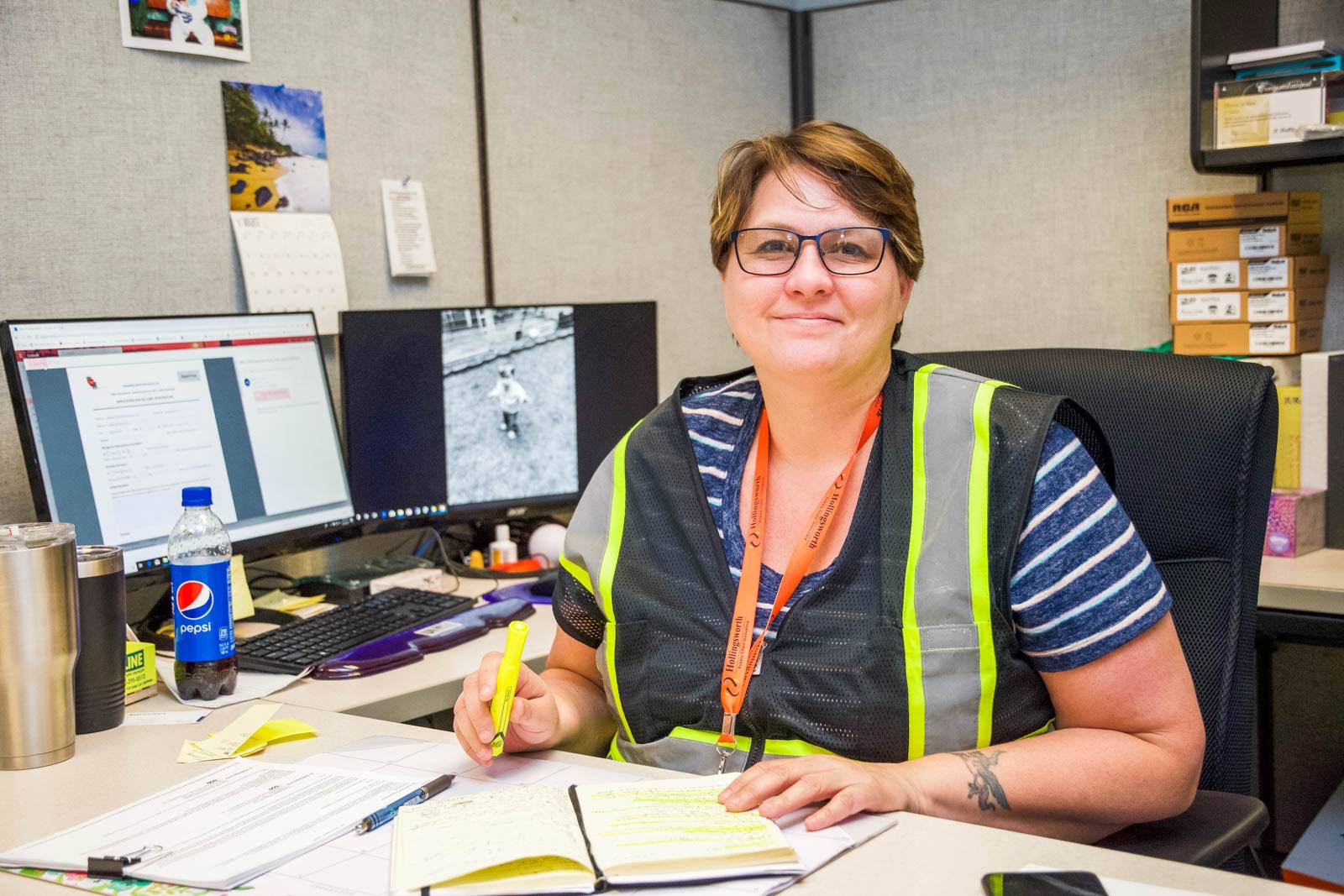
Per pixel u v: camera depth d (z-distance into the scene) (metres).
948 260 2.53
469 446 1.87
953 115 2.48
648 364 2.05
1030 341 2.44
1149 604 0.95
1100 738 0.95
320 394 1.72
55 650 1.00
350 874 0.76
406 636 1.45
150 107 1.63
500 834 0.77
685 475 1.11
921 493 1.01
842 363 1.01
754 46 2.54
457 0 1.99
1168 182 2.24
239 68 1.73
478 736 0.96
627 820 0.81
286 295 1.77
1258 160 1.94
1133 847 0.95
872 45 2.56
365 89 1.88
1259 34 2.10
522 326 1.91
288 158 1.79
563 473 1.98
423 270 1.95
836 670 0.98
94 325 1.43
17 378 1.33
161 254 1.66
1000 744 0.99
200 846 0.80
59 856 0.79
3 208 1.51
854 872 0.75
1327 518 1.90
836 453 1.07
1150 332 2.29
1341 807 1.94
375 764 0.98
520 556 2.03
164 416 1.49
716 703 1.02
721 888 0.72
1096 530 0.97
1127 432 1.22
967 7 2.43
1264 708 2.21
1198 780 0.98
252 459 1.60
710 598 1.05
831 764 0.86
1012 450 0.99
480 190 2.05
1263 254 2.00
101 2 1.58
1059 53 2.34
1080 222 2.35
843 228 1.01
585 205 2.22
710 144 2.46
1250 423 1.17
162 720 1.15
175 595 1.22
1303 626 1.68
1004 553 0.97
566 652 1.19
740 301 1.05
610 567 1.11
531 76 2.11
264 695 1.25
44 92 1.54
